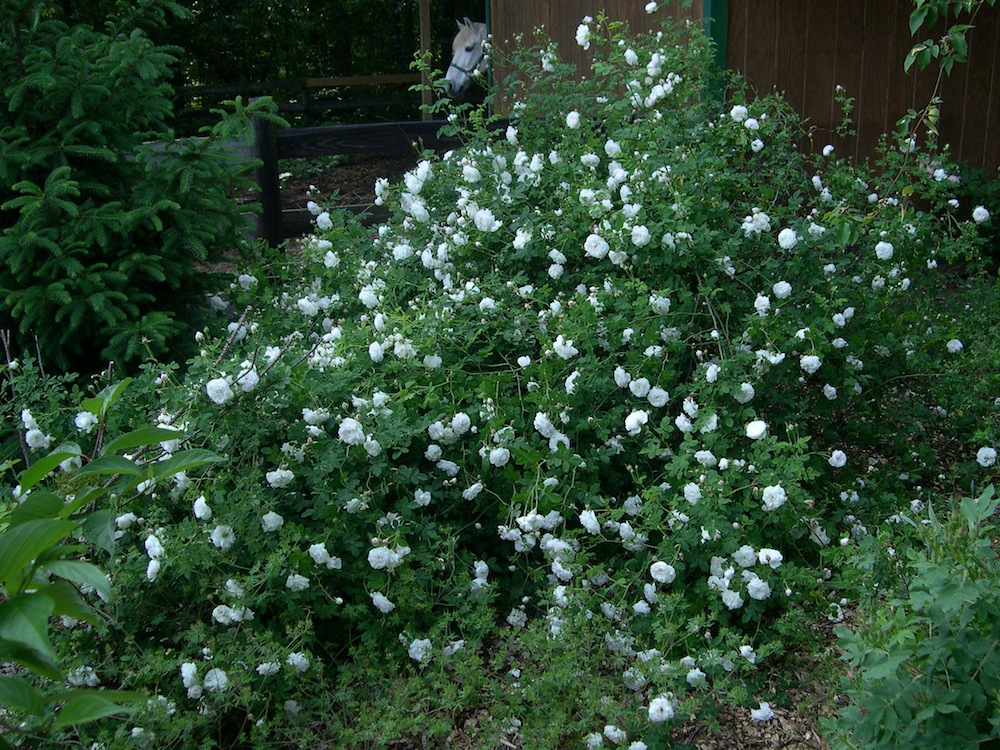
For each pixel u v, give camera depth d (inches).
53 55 168.6
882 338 154.9
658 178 143.3
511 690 109.8
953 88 270.8
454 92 400.8
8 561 49.3
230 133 172.7
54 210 159.5
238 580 108.0
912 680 79.2
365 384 129.5
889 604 88.8
